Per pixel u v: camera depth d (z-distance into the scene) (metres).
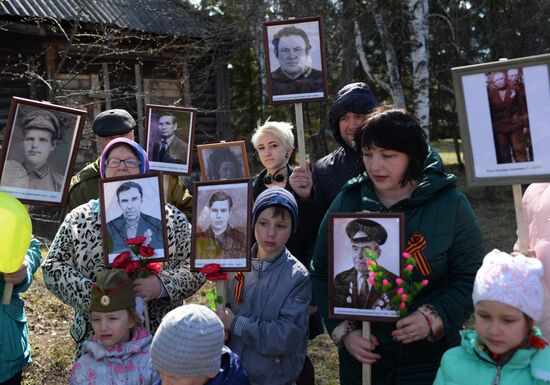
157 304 3.05
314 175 3.66
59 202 3.03
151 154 3.74
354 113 3.35
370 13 13.11
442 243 2.45
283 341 2.70
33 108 2.98
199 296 6.34
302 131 3.42
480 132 2.43
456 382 2.29
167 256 2.79
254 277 2.86
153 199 2.83
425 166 2.56
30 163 2.97
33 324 5.48
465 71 2.43
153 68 12.23
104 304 2.61
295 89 3.39
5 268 2.74
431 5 14.01
